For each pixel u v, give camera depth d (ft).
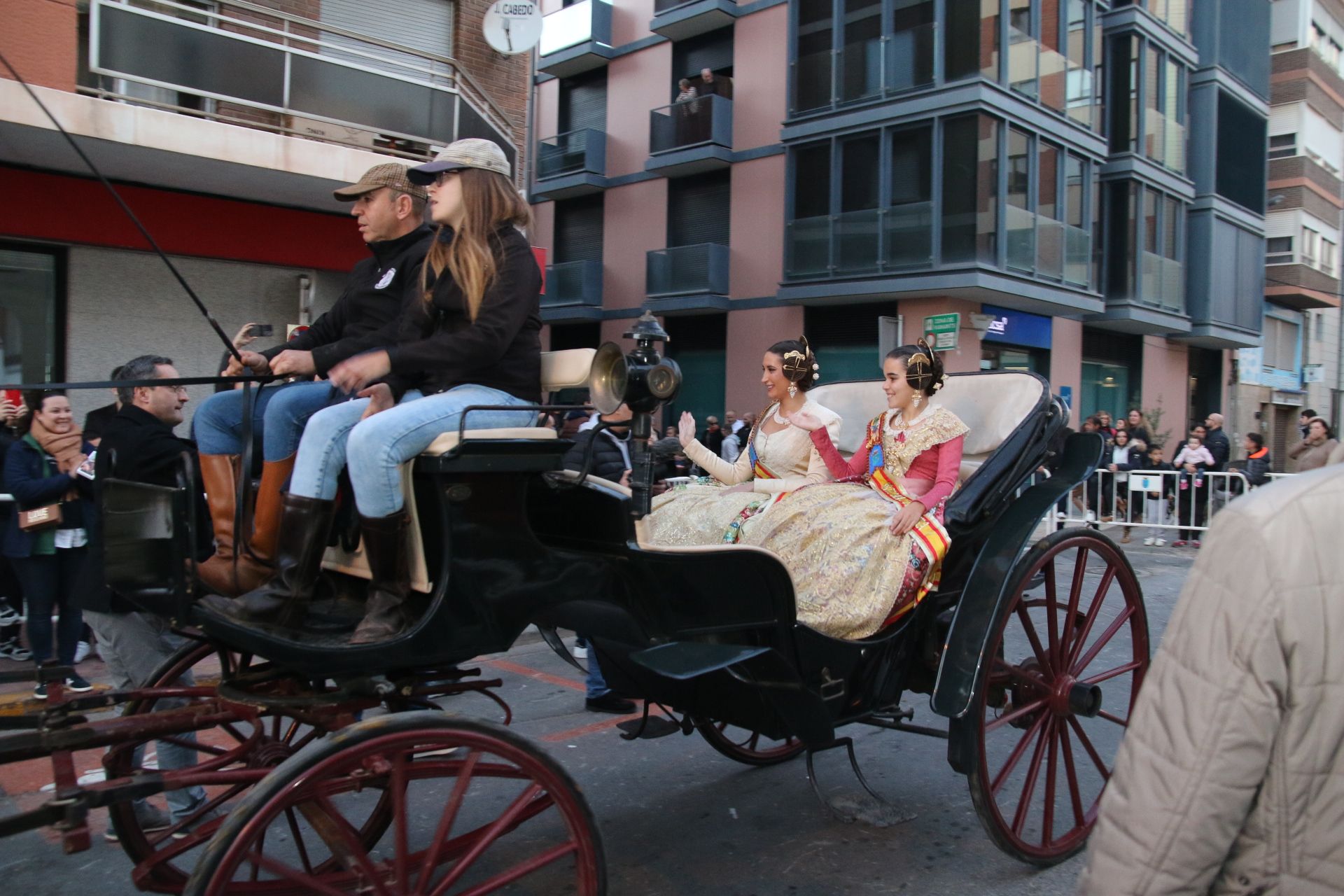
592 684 17.53
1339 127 97.60
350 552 9.20
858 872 11.36
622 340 72.64
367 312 10.37
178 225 28.63
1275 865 4.37
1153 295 69.26
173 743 10.22
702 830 12.62
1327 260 97.04
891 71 56.34
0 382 26.37
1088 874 4.77
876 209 57.00
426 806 13.50
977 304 58.29
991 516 12.07
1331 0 94.07
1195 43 74.84
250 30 29.91
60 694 8.58
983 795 10.65
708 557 9.53
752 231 64.44
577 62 74.38
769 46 63.67
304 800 7.16
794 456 13.58
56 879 11.20
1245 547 4.41
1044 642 21.50
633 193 72.08
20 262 26.68
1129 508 42.01
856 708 11.35
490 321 8.50
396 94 29.68
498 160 9.02
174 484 10.15
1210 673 4.39
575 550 9.48
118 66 24.66
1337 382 106.01
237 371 10.35
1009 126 55.16
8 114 22.79
